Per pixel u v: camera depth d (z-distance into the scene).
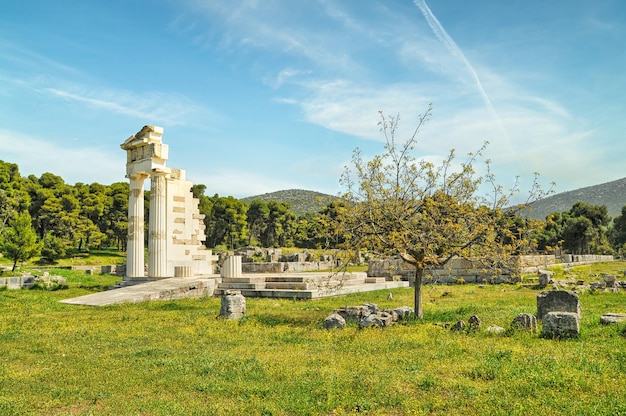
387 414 7.52
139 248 34.97
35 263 61.19
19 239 39.84
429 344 12.34
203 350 12.57
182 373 10.21
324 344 12.91
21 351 12.91
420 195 16.92
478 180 16.81
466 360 10.53
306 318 17.73
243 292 27.66
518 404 7.52
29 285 33.16
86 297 26.31
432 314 18.11
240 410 7.81
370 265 39.34
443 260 16.98
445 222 16.64
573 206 90.12
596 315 16.59
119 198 82.12
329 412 7.70
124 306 23.30
